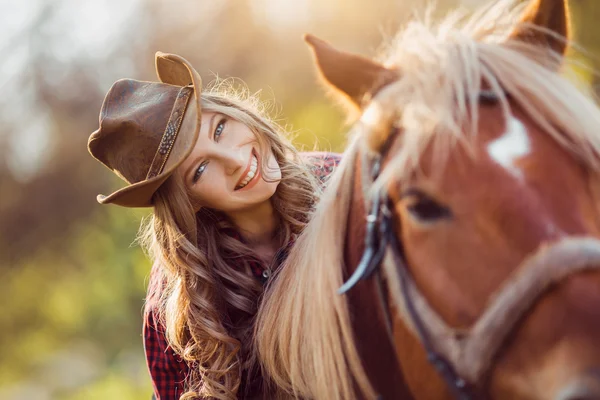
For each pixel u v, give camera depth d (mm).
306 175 2023
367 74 1373
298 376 1548
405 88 1253
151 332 2035
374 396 1460
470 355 1143
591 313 1010
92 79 10914
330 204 1497
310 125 8055
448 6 4723
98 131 1897
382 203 1297
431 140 1174
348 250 1471
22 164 11094
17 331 11852
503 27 1393
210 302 1872
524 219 1071
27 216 11102
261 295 1896
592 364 998
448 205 1139
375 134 1292
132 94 1911
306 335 1525
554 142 1144
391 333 1343
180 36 10375
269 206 1986
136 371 8852
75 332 10938
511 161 1115
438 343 1195
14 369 11891
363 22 7812
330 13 8328
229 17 9719
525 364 1080
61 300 11320
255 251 1985
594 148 1157
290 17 9148
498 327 1085
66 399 9492
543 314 1049
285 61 9320
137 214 7746
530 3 1413
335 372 1476
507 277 1076
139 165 1867
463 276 1125
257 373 1854
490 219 1099
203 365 1860
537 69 1230
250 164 1860
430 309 1204
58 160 10883
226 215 1994
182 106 1821
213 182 1849
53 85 11000
